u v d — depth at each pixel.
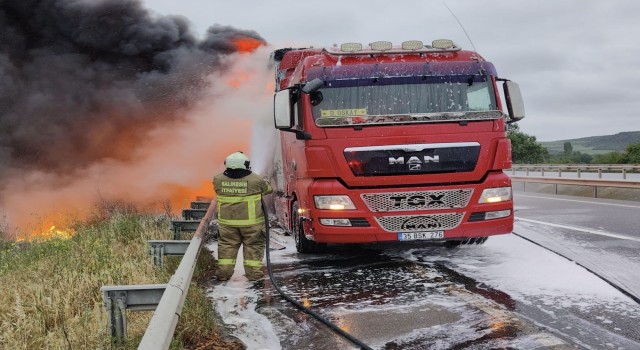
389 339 4.40
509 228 7.11
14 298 5.62
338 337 4.52
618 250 7.85
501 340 4.27
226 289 6.28
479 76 7.35
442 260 7.46
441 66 7.34
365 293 5.86
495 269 6.76
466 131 6.97
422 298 5.55
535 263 7.04
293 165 8.02
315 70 7.19
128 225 9.20
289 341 4.50
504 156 7.06
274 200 11.66
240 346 4.41
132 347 3.96
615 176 29.97
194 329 4.57
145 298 4.14
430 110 7.15
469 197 6.91
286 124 7.15
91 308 5.26
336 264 7.47
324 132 6.89
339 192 6.86
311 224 7.12
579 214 12.95
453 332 4.49
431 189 6.86
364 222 6.85
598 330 4.46
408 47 7.74
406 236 6.88
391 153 6.84
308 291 6.06
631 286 5.77
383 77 7.21
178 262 7.13
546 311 5.00
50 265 6.92
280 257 8.11
